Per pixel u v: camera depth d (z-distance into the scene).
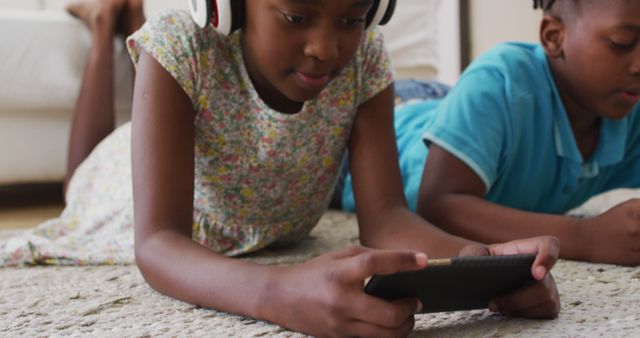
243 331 0.75
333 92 1.06
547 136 1.21
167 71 0.97
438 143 1.16
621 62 1.10
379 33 1.11
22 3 2.51
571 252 1.05
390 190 1.06
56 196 2.31
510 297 0.75
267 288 0.76
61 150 2.07
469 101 1.17
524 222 1.07
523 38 2.72
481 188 1.16
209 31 1.01
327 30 0.83
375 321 0.67
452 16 2.75
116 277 1.03
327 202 1.25
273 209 1.18
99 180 1.42
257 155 1.08
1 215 1.94
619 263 1.02
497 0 2.75
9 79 1.94
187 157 0.97
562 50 1.18
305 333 0.73
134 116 0.98
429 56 2.61
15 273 1.09
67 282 1.01
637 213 1.01
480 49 2.81
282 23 0.84
